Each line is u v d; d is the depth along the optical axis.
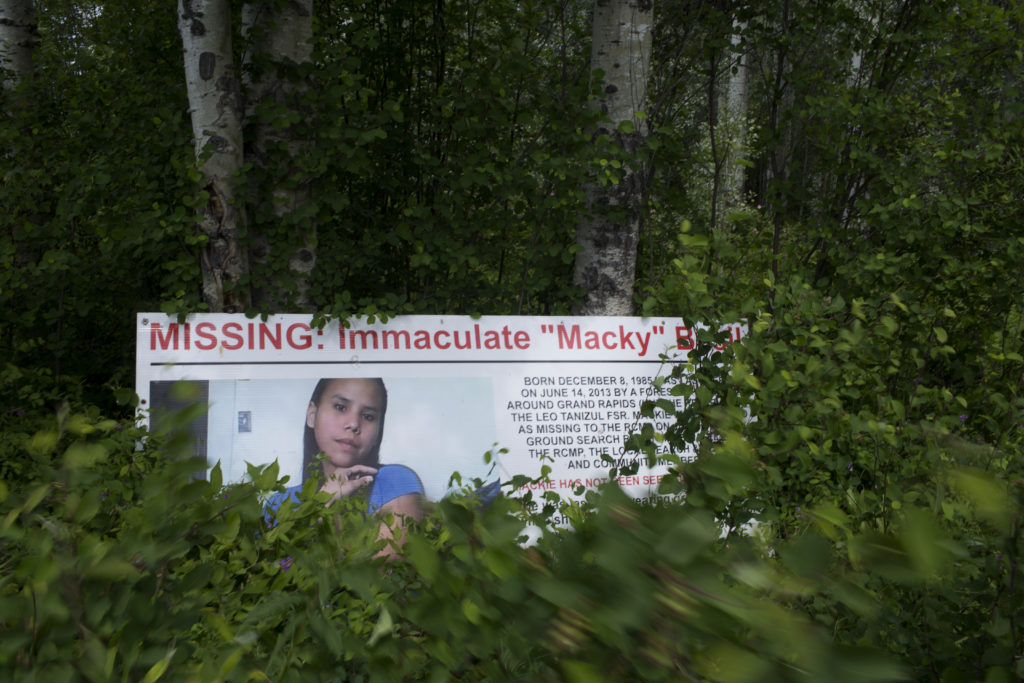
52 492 1.18
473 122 5.91
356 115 5.36
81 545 1.04
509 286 6.30
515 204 6.15
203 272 5.14
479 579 0.81
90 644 0.94
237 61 5.57
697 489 0.92
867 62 7.00
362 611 1.76
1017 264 5.89
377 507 4.94
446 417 5.21
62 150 6.07
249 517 1.25
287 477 1.75
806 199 6.72
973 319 6.12
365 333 5.16
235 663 0.97
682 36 7.04
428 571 0.82
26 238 5.86
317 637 1.01
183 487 1.09
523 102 6.37
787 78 6.69
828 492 3.16
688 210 7.13
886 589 1.60
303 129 5.23
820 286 6.32
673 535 0.65
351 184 6.37
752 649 0.64
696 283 3.50
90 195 5.55
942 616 1.61
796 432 2.73
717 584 0.64
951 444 1.67
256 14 5.22
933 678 1.46
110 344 6.83
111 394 6.27
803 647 0.61
